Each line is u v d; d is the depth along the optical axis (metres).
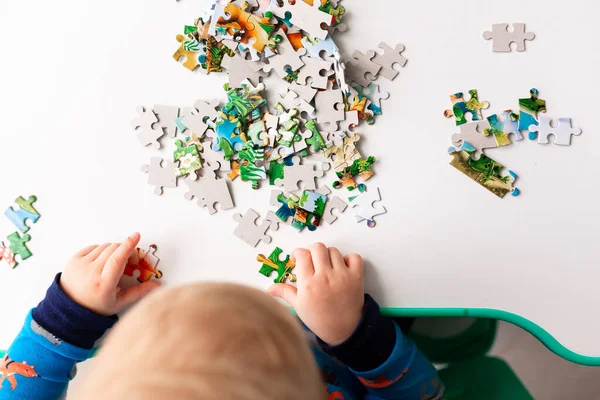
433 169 0.69
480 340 0.97
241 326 0.39
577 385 0.94
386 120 0.70
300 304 0.67
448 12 0.69
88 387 0.37
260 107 0.70
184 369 0.35
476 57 0.69
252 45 0.69
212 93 0.71
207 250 0.72
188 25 0.71
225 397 0.34
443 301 0.70
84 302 0.69
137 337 0.38
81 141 0.73
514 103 0.69
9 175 0.74
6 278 0.74
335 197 0.70
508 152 0.69
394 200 0.70
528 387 0.95
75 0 0.72
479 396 0.93
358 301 0.67
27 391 0.68
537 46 0.69
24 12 0.73
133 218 0.72
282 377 0.38
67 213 0.73
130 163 0.72
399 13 0.69
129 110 0.72
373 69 0.70
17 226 0.73
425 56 0.69
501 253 0.69
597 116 0.68
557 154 0.68
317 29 0.68
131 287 0.72
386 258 0.70
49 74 0.73
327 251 0.69
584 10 0.68
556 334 0.69
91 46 0.72
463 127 0.69
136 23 0.72
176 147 0.71
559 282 0.68
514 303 0.69
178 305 0.40
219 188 0.71
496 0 0.69
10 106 0.73
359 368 0.67
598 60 0.68
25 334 0.69
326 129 0.70
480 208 0.69
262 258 0.71
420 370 0.70
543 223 0.68
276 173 0.71
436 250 0.70
